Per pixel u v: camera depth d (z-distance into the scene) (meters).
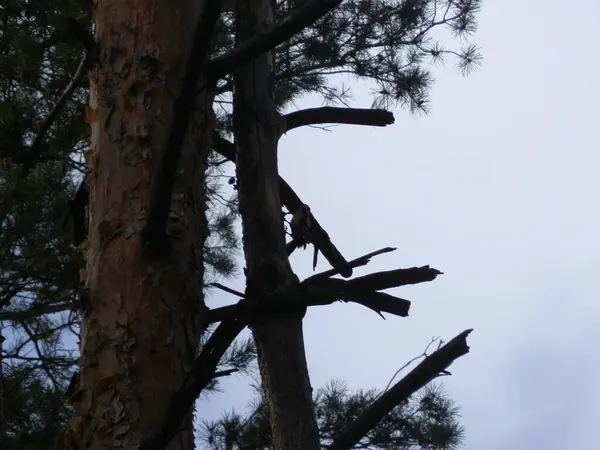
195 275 2.59
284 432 3.04
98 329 2.47
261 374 3.12
